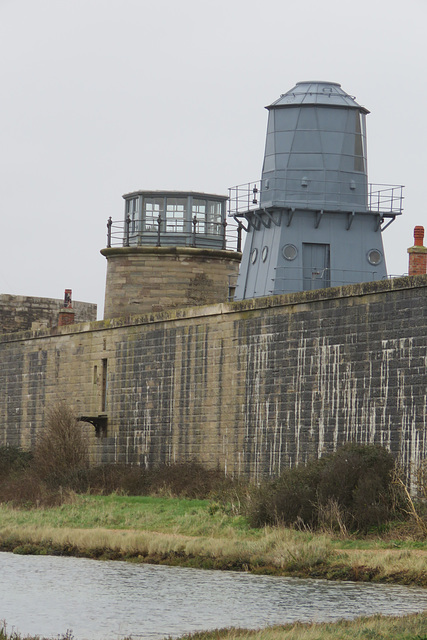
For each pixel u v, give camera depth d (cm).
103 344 12950
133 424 12244
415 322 8650
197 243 15200
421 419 8494
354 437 9131
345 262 12681
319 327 9638
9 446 14312
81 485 11762
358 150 13000
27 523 9462
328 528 7919
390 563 6850
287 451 9875
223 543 7775
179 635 5228
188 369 11375
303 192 12738
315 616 5562
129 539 8138
